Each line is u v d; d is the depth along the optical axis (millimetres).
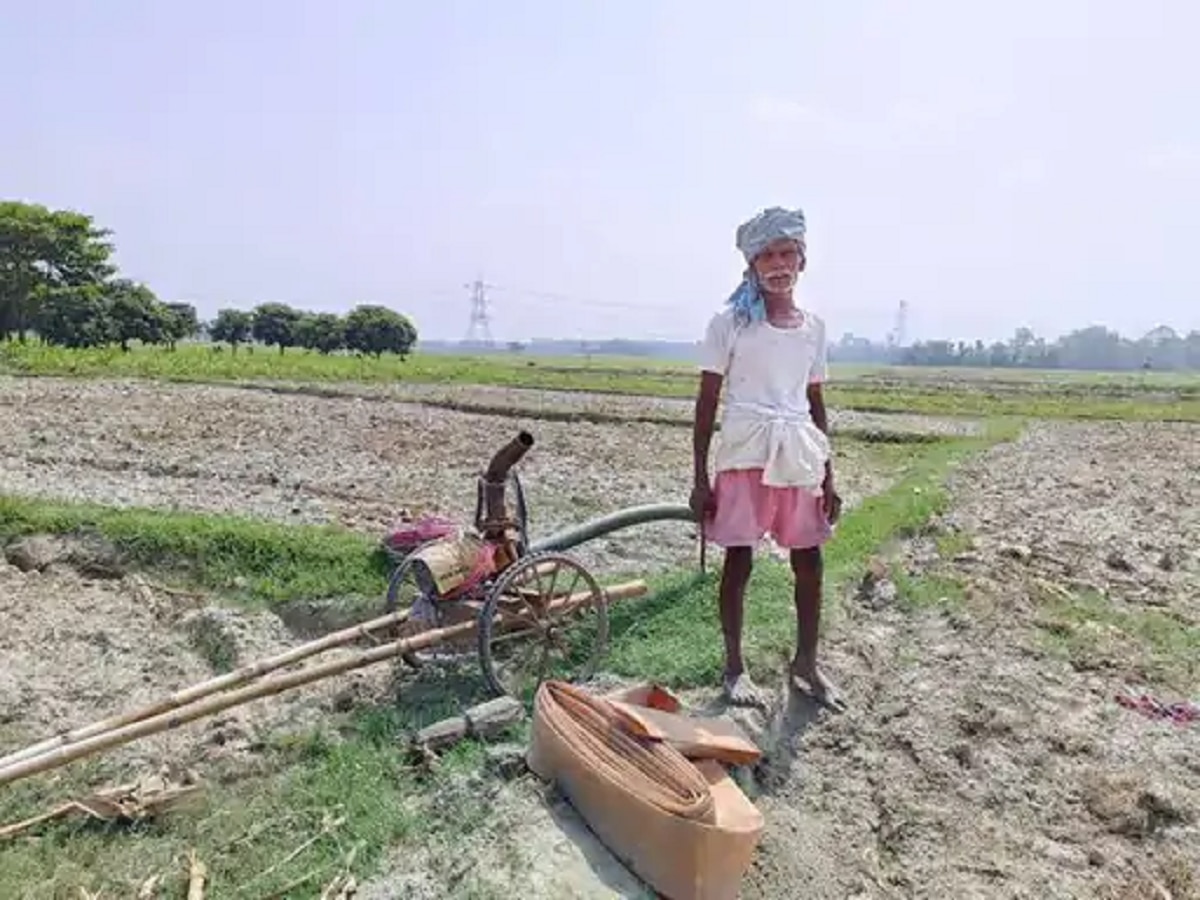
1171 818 4848
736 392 5449
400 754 5082
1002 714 5770
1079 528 11352
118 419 17734
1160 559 9797
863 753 5379
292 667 6207
